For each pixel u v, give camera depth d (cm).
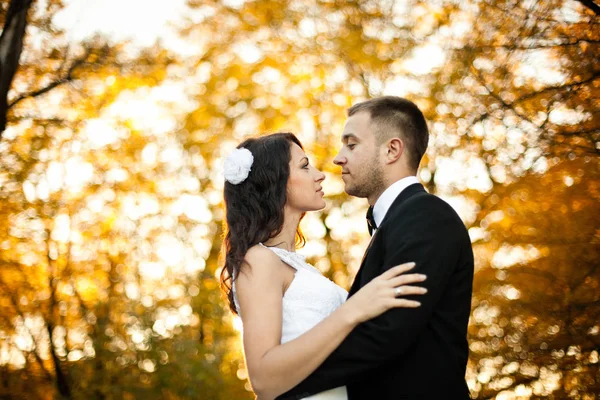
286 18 1116
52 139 870
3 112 602
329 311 304
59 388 993
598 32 583
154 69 921
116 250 1073
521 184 757
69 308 1020
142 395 985
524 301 749
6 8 615
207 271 1228
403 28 991
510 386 799
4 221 897
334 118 1141
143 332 1013
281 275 303
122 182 1084
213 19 1155
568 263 729
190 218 1233
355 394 292
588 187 710
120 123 1055
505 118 643
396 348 260
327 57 1109
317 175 337
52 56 696
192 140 1209
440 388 274
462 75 788
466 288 290
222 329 1199
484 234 839
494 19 655
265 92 1195
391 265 276
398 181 314
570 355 729
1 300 966
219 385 1044
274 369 268
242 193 326
